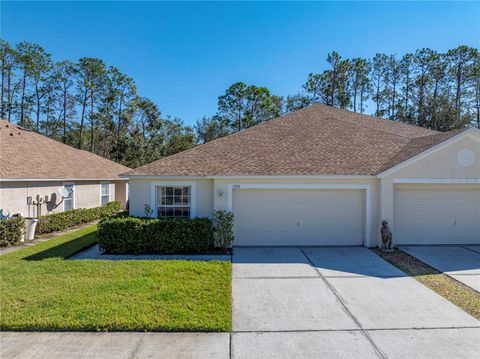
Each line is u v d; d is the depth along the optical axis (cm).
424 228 1193
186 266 864
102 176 2056
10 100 3984
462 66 3866
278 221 1193
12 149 1620
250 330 526
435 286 751
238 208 1191
